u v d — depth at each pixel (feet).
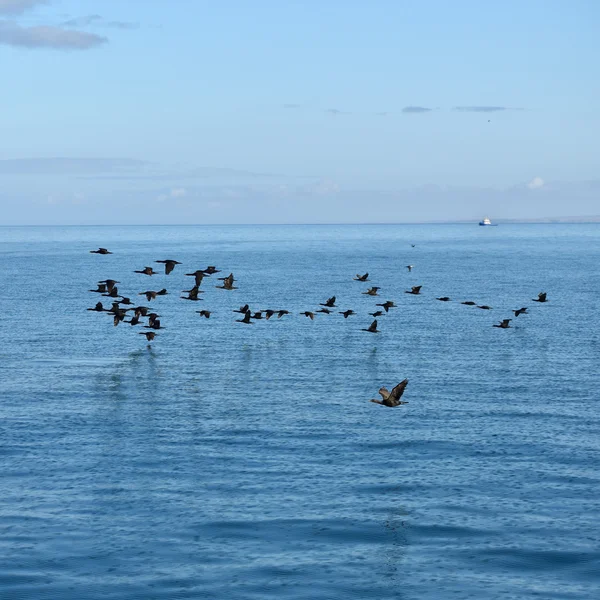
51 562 132.57
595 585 126.93
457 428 201.05
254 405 225.35
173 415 214.90
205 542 139.74
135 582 126.82
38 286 542.98
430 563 133.28
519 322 385.09
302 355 300.61
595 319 394.32
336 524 146.30
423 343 325.21
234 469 172.65
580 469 171.42
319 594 124.16
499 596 123.44
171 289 542.16
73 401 228.84
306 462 177.58
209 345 322.96
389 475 169.17
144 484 164.25
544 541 139.85
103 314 407.03
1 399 229.86
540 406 221.25
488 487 162.30
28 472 170.40
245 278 615.57
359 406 223.30
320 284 561.84
